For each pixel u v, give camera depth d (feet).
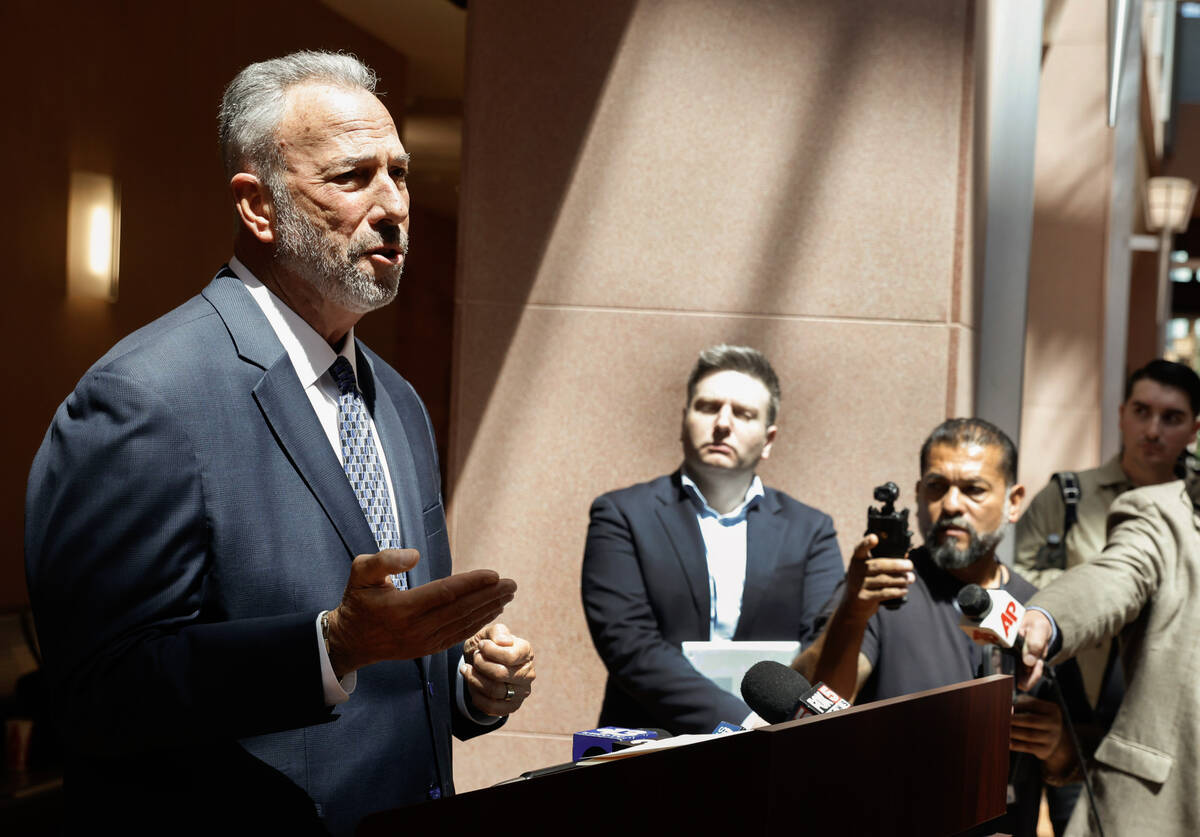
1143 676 8.80
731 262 12.00
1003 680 5.79
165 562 4.98
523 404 12.20
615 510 9.74
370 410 6.39
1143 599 8.73
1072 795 10.29
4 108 18.20
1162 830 8.48
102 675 4.79
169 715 4.67
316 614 4.75
